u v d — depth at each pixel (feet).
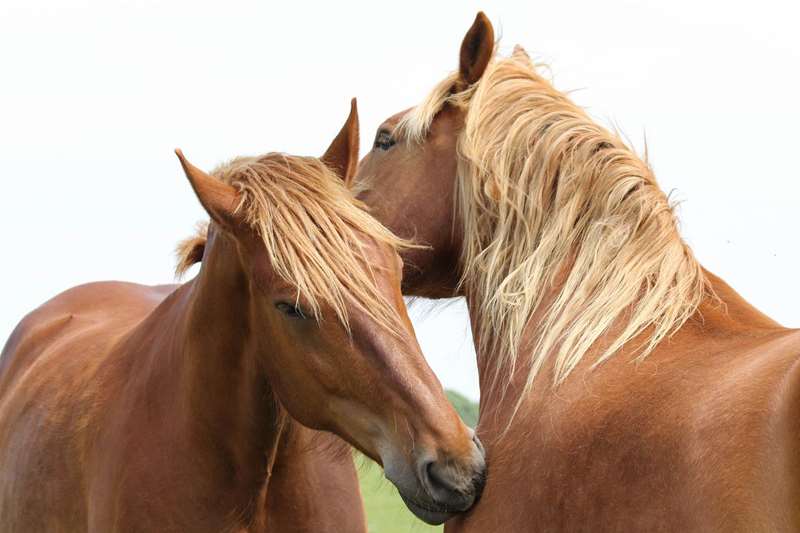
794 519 11.70
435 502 16.33
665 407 14.29
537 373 17.01
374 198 21.22
